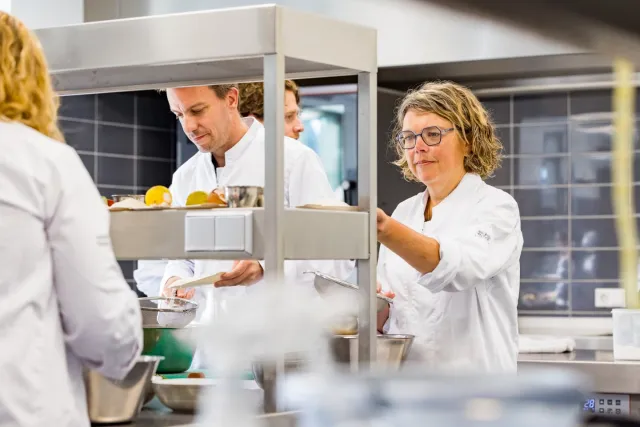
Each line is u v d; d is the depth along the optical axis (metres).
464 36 2.99
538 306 3.88
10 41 1.30
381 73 3.23
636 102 3.75
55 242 1.25
